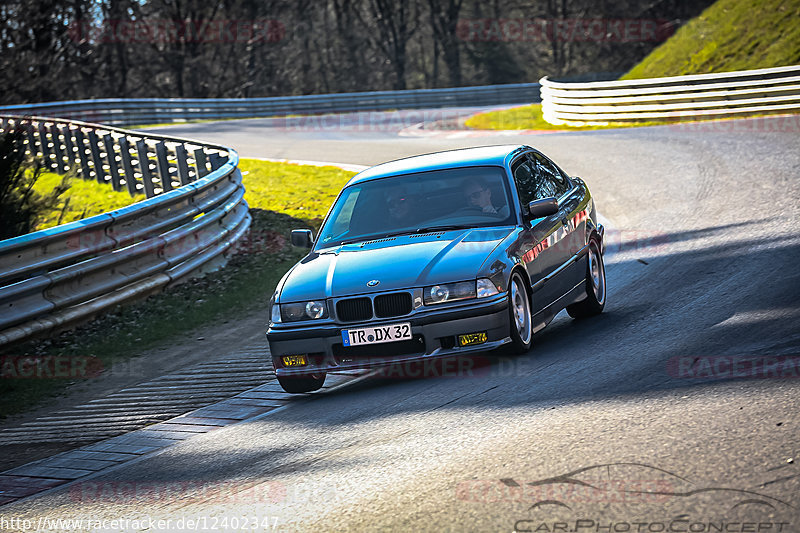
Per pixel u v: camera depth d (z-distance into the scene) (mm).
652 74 91375
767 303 23156
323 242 23625
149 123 115375
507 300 20562
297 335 20766
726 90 72938
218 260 39031
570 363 20016
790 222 34406
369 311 20422
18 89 153375
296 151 79188
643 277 30344
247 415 20672
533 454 13891
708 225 37156
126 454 18641
